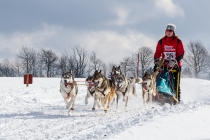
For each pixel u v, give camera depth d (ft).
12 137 19.85
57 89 62.44
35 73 211.82
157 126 17.67
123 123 20.08
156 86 31.19
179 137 15.87
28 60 211.00
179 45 31.14
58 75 210.18
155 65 31.86
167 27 31.40
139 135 16.02
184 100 41.11
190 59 174.29
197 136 16.20
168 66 30.91
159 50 31.99
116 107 33.78
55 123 24.39
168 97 30.76
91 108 35.06
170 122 18.62
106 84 29.50
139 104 37.88
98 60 187.93
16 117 28.04
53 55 210.79
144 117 21.24
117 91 33.42
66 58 189.88
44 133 20.74
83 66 181.88
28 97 49.06
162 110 23.91
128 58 189.88
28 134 20.61
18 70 214.48
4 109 35.12
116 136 15.96
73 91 30.73
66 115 29.27
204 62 173.47
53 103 43.19
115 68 39.60
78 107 36.17
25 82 73.10
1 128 22.80
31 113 31.07
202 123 18.88
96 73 29.53
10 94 52.47
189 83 70.54
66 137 18.94
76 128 21.90
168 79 31.04
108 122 23.70
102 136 17.04
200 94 48.60
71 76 30.89
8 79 96.07
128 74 189.47
